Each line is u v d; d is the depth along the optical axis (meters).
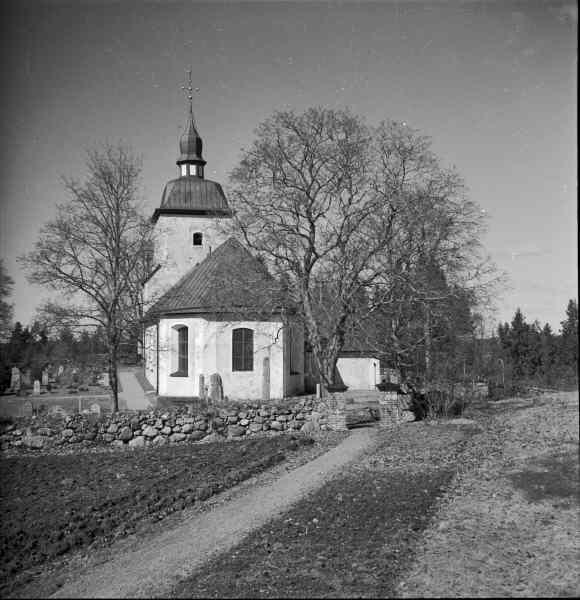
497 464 12.12
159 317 30.62
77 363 29.06
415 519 9.33
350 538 8.59
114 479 12.61
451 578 7.25
